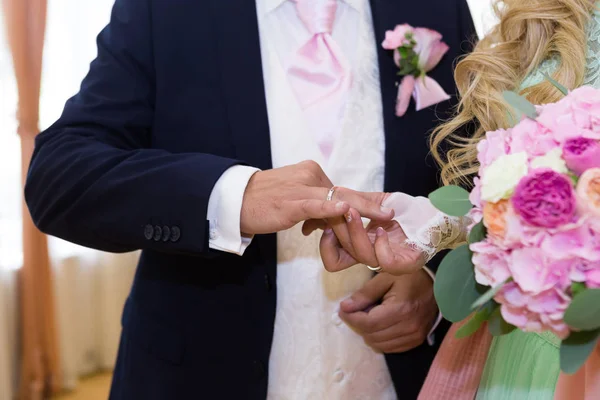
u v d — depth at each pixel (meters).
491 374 1.05
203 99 1.30
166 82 1.30
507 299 0.68
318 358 1.30
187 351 1.29
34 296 3.04
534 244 0.64
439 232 0.98
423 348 1.37
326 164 1.33
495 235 0.67
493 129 1.09
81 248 3.28
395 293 1.28
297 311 1.30
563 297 0.63
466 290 0.74
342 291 1.32
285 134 1.32
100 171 1.15
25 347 3.05
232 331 1.28
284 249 1.31
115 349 3.43
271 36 1.36
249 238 1.09
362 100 1.37
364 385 1.35
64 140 1.21
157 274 1.34
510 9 1.12
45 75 3.03
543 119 0.71
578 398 0.84
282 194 1.02
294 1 1.38
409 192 1.36
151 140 1.35
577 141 0.66
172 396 1.28
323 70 1.35
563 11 1.05
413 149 1.36
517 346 1.01
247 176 1.07
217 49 1.31
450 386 1.10
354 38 1.41
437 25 1.42
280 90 1.34
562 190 0.62
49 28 3.04
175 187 1.08
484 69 1.12
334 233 1.05
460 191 0.75
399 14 1.41
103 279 3.37
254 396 1.27
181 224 1.07
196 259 1.30
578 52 1.01
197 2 1.32
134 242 1.13
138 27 1.30
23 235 3.01
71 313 3.23
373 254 0.98
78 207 1.15
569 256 0.62
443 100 1.37
